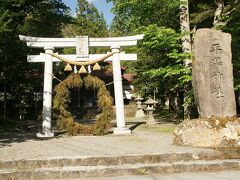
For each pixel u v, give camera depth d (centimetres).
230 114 1007
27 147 1032
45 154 881
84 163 803
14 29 1727
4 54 1886
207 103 998
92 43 1466
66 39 1445
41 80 2594
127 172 758
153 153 834
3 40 1433
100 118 1404
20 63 2081
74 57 1442
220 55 1021
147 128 1655
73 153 890
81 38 1448
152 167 771
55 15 2111
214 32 1027
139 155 818
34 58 1427
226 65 1023
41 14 2027
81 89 3188
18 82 2297
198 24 1741
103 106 1413
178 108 2459
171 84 2044
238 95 1914
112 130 1538
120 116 1425
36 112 2789
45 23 2178
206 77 1006
